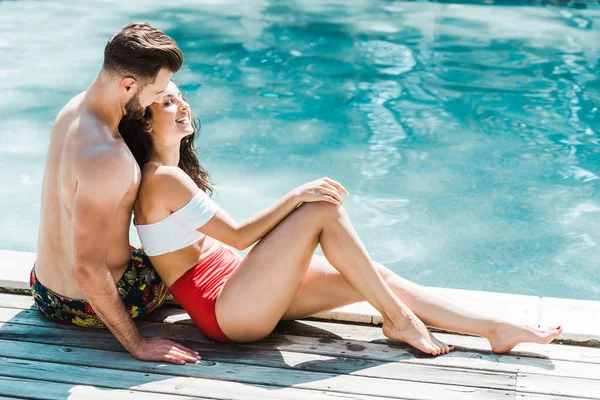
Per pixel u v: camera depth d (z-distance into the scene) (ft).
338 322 10.10
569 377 8.88
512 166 17.31
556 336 9.25
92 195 8.31
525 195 16.20
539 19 27.04
